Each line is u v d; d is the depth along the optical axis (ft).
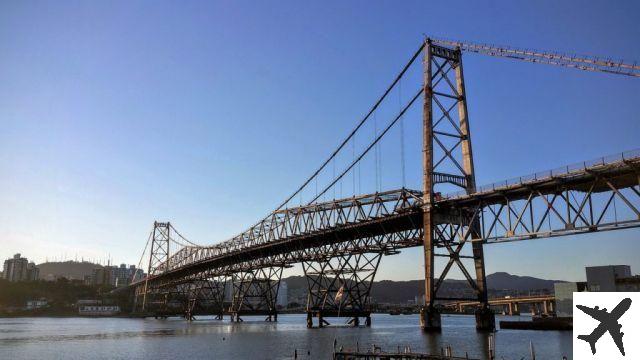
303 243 378.73
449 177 270.05
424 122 274.36
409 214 274.36
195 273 625.00
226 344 258.78
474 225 259.60
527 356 175.63
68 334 374.02
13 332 410.52
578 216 203.72
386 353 158.61
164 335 342.64
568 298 346.74
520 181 222.69
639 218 186.29
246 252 441.27
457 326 443.73
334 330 349.61
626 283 319.47
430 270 253.03
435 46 289.53
